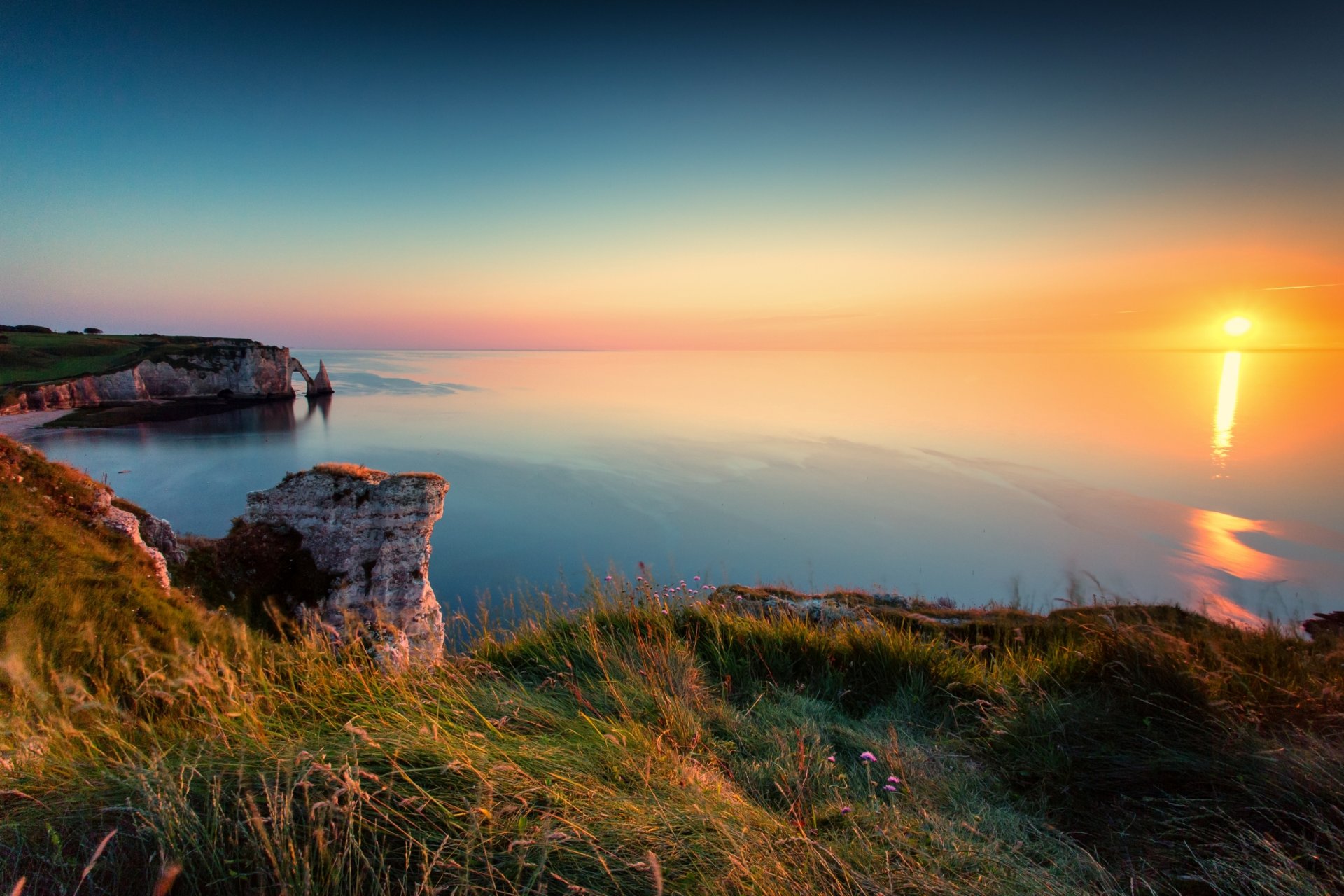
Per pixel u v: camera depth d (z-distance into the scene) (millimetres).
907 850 3082
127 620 9062
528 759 3350
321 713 3979
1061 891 2738
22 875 2301
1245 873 2826
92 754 3355
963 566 103438
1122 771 3918
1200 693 4340
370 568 23047
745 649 6609
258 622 19406
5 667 4227
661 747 3898
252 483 118312
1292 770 3502
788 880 2615
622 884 2451
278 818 2395
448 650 5906
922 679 5723
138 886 2297
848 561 106938
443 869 2408
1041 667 5652
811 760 4180
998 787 4020
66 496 13328
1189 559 99500
